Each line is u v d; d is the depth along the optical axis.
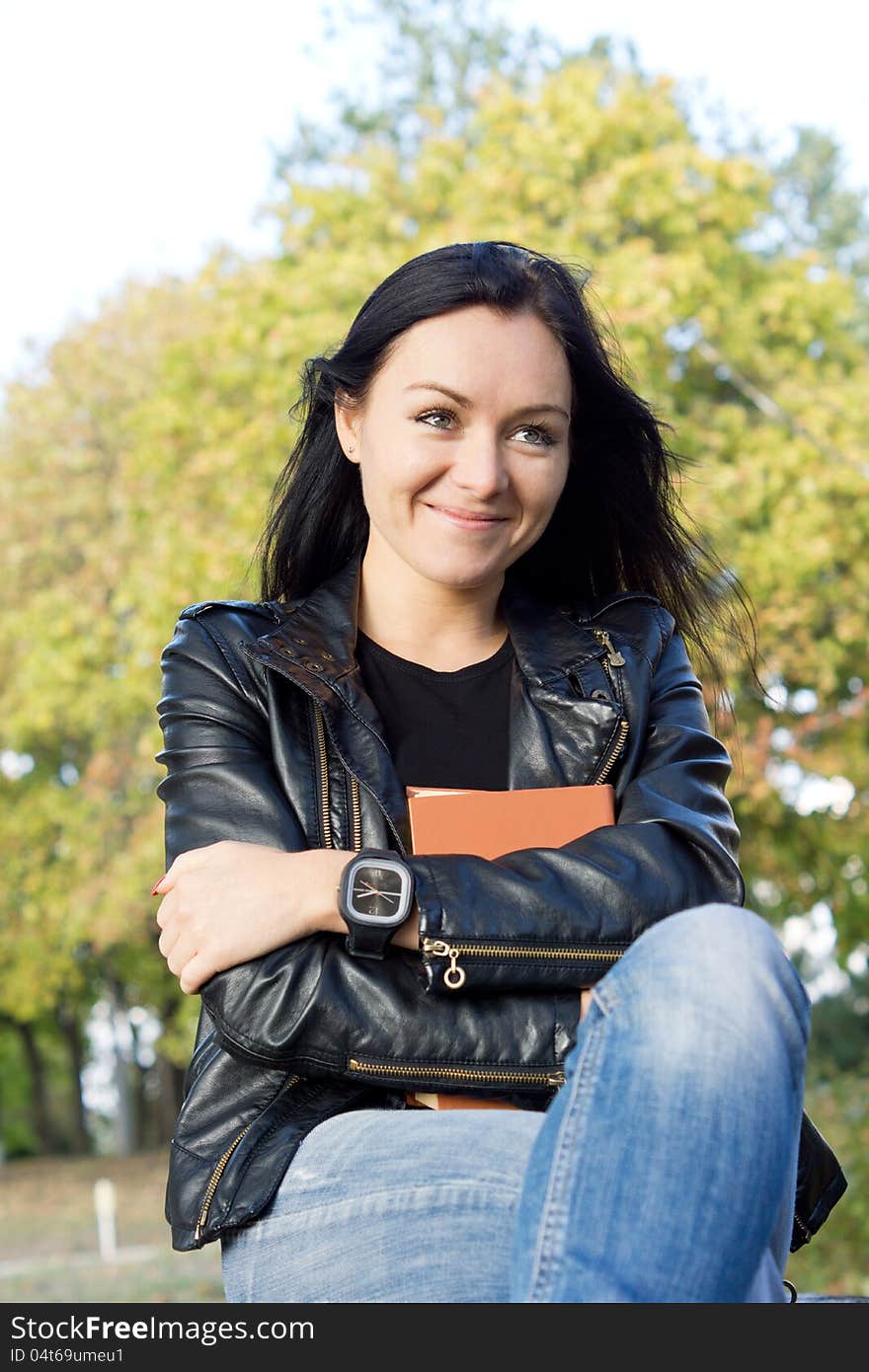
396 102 21.00
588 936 1.64
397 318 1.84
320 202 11.81
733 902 1.74
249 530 10.62
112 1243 15.47
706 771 1.92
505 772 1.95
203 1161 1.64
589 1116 1.22
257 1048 1.62
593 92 11.62
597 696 1.95
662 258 10.73
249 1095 1.67
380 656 1.98
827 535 10.77
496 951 1.62
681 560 2.29
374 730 1.86
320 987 1.62
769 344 12.41
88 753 21.67
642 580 2.28
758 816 10.62
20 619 18.11
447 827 1.76
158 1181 25.00
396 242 11.70
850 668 11.30
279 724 1.89
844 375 12.78
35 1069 34.72
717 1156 1.17
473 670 1.98
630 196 10.96
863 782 10.76
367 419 1.91
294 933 1.64
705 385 11.79
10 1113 39.25
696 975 1.21
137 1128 35.19
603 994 1.25
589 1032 1.26
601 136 11.30
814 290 12.23
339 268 11.05
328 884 1.65
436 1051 1.62
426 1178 1.44
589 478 2.19
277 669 1.88
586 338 2.00
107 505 18.28
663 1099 1.19
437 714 1.96
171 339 18.05
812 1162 1.74
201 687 1.91
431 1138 1.48
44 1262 14.98
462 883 1.64
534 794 1.79
